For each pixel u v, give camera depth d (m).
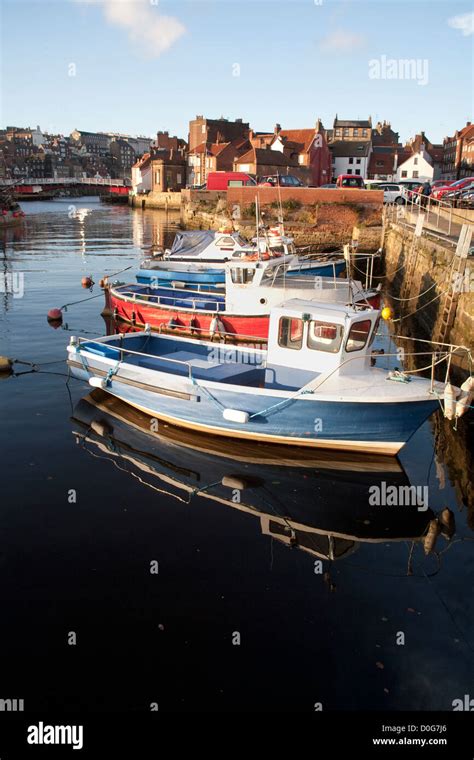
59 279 27.77
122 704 5.09
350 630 5.95
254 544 7.33
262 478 9.11
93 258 35.12
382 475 9.27
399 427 9.46
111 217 68.12
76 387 12.89
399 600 6.40
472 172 71.44
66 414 11.36
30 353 15.48
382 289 26.70
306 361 10.10
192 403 10.34
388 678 5.39
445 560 7.11
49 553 7.04
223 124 81.50
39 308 21.31
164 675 5.37
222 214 41.94
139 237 47.47
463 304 14.27
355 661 5.57
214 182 51.47
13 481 8.70
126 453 9.80
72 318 19.70
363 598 6.41
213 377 11.07
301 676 5.38
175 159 83.94
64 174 160.38
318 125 68.69
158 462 9.55
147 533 7.49
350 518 8.00
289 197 40.75
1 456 9.49
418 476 9.23
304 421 9.69
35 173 152.88
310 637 5.84
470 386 9.03
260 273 15.89
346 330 9.61
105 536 7.40
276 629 5.93
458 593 6.53
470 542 7.48
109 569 6.77
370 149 74.00
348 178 44.16
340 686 5.29
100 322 19.14
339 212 39.16
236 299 16.20
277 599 6.36
